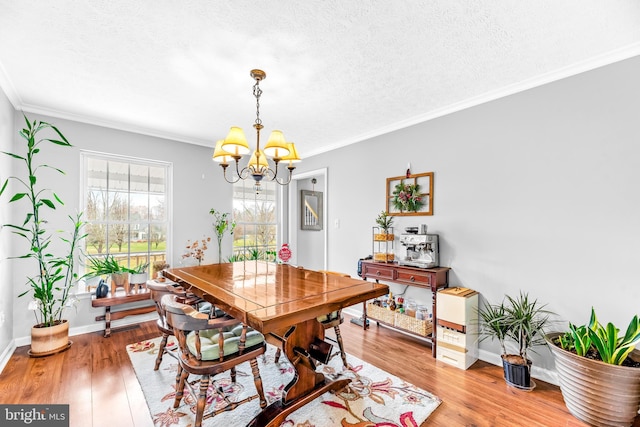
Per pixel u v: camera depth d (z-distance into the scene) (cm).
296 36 186
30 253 294
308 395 190
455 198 293
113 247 352
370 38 188
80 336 313
